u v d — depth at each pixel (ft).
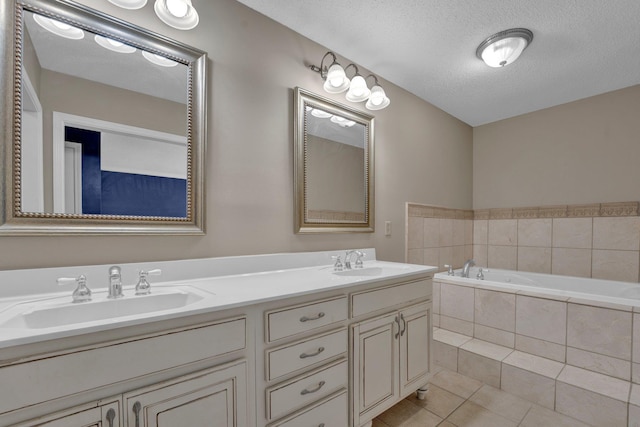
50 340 2.31
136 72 4.17
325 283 4.28
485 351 6.79
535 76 7.65
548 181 9.55
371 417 4.63
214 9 4.87
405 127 8.41
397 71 7.46
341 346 4.29
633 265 8.00
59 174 3.61
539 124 9.78
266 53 5.49
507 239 10.39
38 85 3.51
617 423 4.88
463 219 10.74
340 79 5.71
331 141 6.48
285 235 5.68
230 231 4.96
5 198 3.28
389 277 4.97
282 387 3.61
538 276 9.08
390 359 4.99
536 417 5.36
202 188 4.60
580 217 8.89
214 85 4.83
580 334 6.00
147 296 3.62
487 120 10.74
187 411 2.91
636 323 5.40
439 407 5.65
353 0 5.13
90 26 3.81
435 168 9.48
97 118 3.88
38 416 2.25
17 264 3.38
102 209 3.88
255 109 5.31
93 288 3.74
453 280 8.02
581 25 5.68
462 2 5.17
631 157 8.08
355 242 6.97
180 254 4.47
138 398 2.64
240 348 3.31
